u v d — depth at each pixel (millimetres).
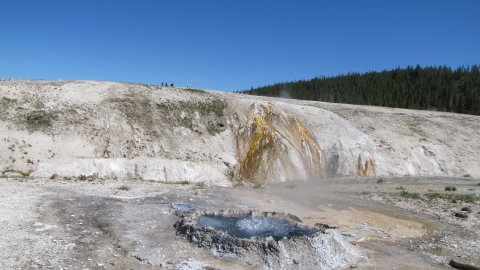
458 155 39062
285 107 40906
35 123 27203
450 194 22281
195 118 34625
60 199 14758
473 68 99438
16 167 22547
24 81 36312
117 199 15750
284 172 30812
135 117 32000
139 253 9492
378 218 16062
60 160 24156
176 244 10289
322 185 26734
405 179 30516
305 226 11594
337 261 9719
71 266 8266
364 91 89625
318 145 36094
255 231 11359
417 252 11484
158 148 29531
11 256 8430
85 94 33500
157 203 15422
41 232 10406
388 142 38906
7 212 12070
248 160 31281
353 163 35062
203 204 16109
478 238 13539
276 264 9117
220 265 9086
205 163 29016
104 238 10523
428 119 48094
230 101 38844
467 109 78562
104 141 28047
